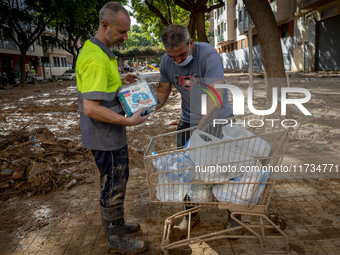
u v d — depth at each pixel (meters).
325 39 20.89
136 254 2.73
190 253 2.71
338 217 3.15
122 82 2.75
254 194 2.45
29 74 34.56
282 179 4.15
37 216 3.55
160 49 60.16
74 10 26.22
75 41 35.88
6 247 2.94
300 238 2.83
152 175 2.54
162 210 3.54
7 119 9.89
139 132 7.37
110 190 2.59
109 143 2.49
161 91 3.39
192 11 15.50
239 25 34.94
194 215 3.05
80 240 3.01
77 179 4.59
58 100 15.52
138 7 25.83
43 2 24.31
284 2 25.16
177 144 3.20
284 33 27.17
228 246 2.78
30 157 5.16
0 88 24.39
